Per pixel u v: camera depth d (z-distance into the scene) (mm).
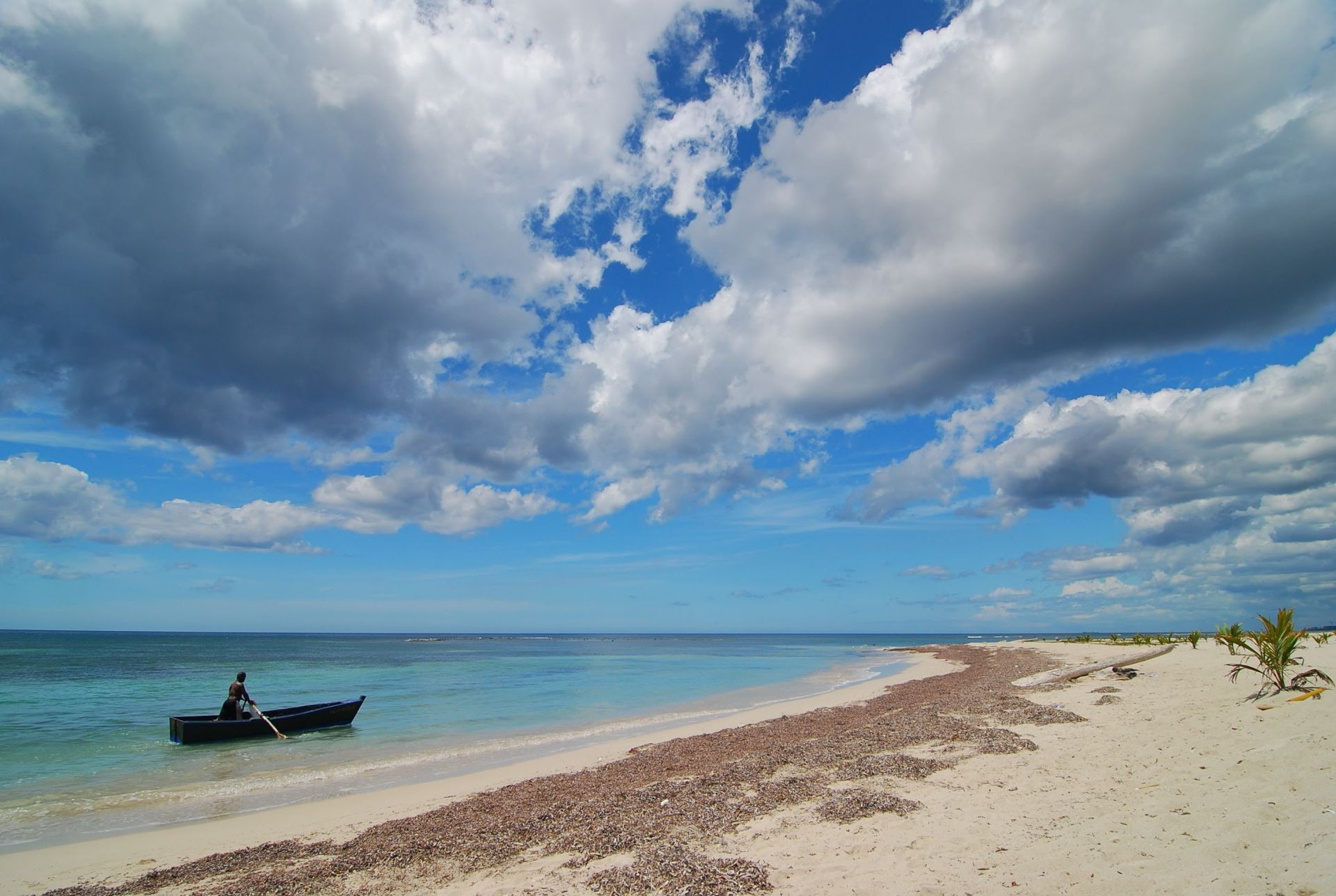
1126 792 9680
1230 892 6047
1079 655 45094
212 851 11305
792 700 33812
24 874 10312
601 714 29250
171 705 34500
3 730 25703
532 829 10930
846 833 9234
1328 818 7254
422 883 8875
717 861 8555
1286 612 15273
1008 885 6914
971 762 13000
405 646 140500
